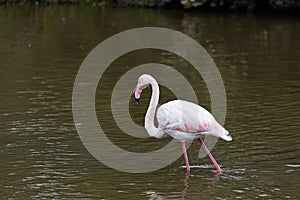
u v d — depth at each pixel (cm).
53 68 1844
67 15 3142
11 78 1692
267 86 1616
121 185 938
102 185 938
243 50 2156
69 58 2008
